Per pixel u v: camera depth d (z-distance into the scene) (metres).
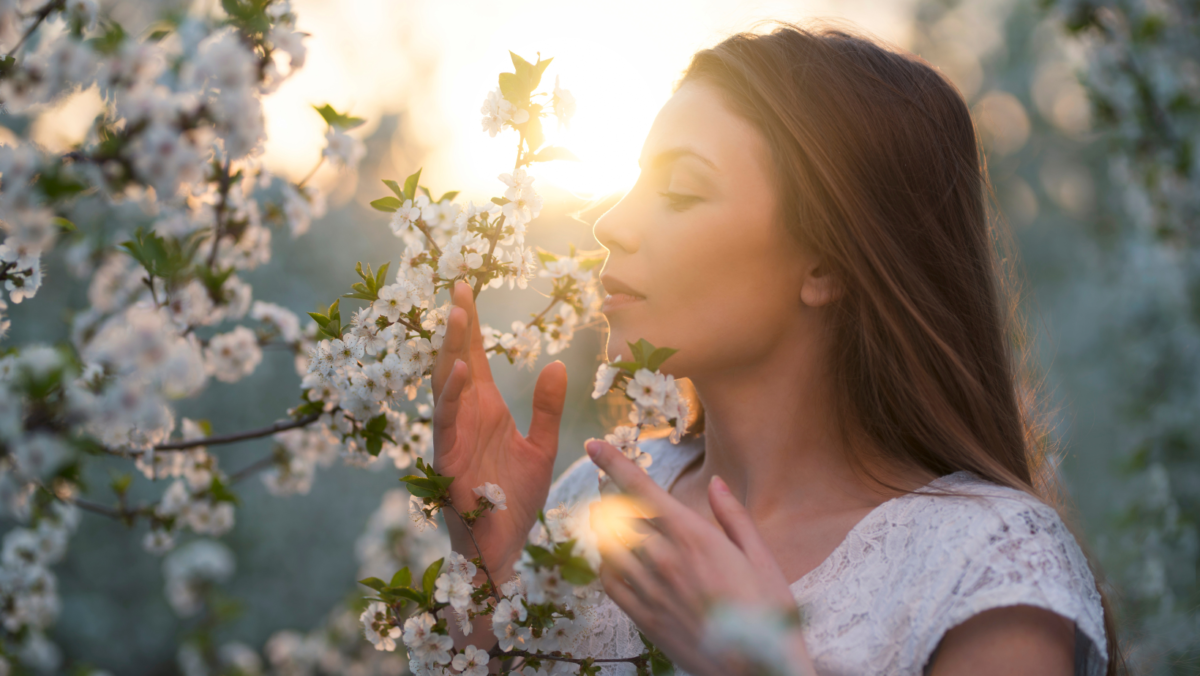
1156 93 2.17
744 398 1.02
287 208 1.08
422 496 0.96
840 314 1.01
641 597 0.88
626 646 1.00
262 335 1.16
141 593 3.07
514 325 1.05
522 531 1.03
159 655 3.01
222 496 1.22
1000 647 0.89
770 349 1.01
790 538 0.98
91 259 1.08
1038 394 1.17
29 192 0.86
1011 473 1.01
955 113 1.07
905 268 1.01
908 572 0.93
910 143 1.03
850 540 0.95
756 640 0.83
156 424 0.89
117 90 0.87
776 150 0.99
